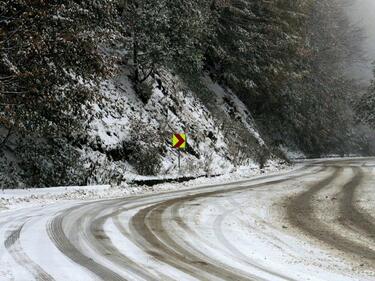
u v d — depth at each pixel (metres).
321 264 6.68
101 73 15.11
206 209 11.45
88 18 14.84
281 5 34.59
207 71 33.75
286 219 10.70
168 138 21.61
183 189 16.64
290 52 36.00
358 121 49.31
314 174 24.86
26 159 15.05
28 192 12.46
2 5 12.45
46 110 14.34
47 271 5.16
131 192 15.21
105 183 16.23
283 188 17.50
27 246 6.23
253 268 6.09
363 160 41.69
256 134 34.66
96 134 17.58
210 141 25.67
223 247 7.28
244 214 11.02
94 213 9.77
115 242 6.96
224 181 20.42
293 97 39.72
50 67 14.02
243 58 33.09
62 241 6.73
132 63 23.34
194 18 22.94
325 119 47.00
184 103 25.95
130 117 20.25
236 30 32.16
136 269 5.54
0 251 5.86
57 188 13.54
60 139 16.20
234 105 34.25
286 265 6.45
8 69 12.74
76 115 15.81
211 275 5.53
